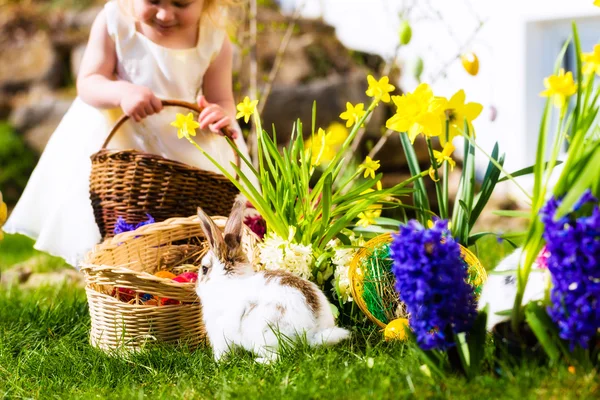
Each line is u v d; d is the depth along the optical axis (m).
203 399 1.43
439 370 1.37
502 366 1.36
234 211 1.64
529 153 3.10
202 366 1.59
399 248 1.35
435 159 1.75
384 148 3.35
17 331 1.81
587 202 1.32
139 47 2.07
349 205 1.77
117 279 1.68
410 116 1.53
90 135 2.06
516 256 1.54
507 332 1.40
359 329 1.68
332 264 1.75
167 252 1.87
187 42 2.09
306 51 3.65
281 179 1.79
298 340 1.53
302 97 3.44
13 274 2.38
